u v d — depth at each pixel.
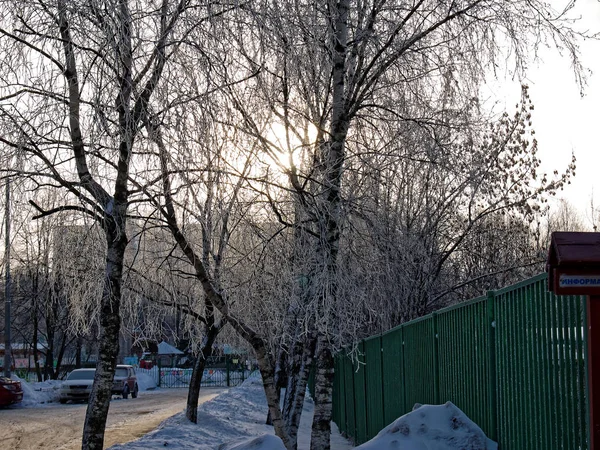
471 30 8.90
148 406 28.41
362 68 9.28
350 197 8.80
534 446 5.46
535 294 5.39
